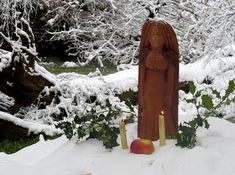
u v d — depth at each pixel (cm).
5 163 309
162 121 275
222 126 314
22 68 664
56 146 345
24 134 626
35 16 1116
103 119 311
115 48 1087
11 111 690
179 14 998
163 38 287
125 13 1095
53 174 272
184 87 779
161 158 258
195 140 269
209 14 739
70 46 1239
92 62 1180
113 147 287
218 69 816
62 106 688
